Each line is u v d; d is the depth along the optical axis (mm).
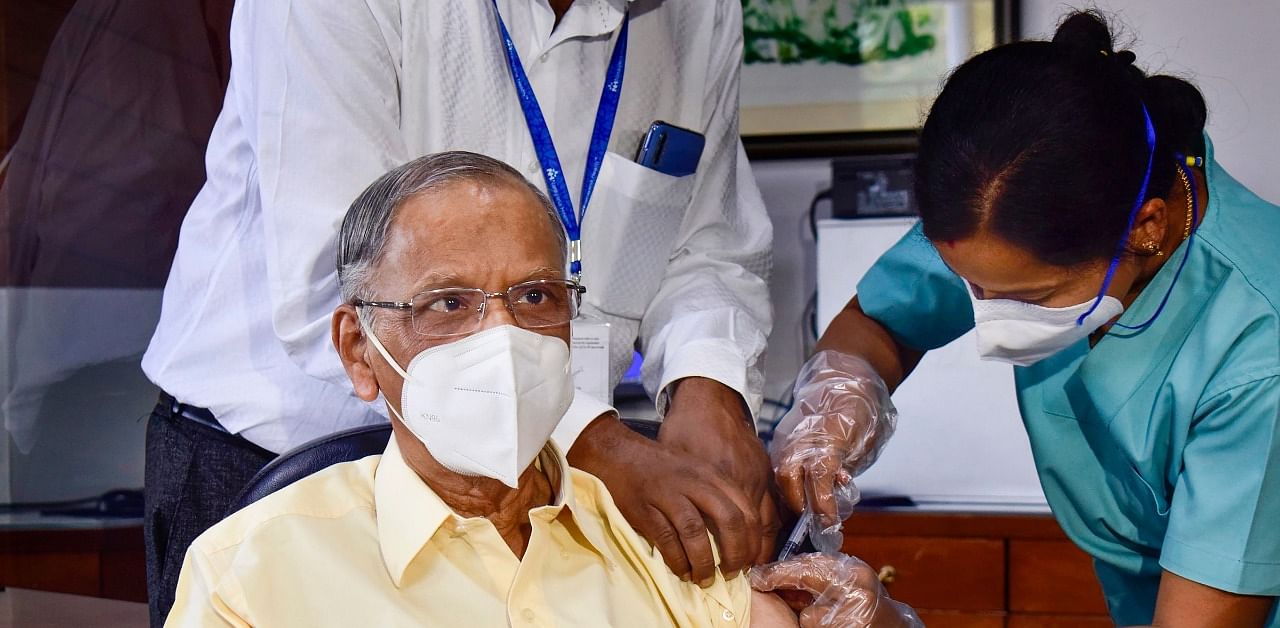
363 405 1603
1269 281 1297
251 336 1628
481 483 1218
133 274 2703
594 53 1687
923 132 1255
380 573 1181
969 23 3020
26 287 2758
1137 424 1407
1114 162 1166
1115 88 1197
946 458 2742
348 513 1225
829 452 1441
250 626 1132
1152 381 1393
